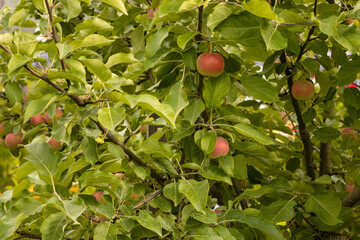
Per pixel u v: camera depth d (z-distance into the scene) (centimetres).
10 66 124
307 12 185
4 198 142
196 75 166
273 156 167
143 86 249
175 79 168
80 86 136
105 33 217
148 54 150
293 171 222
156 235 149
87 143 143
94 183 138
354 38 136
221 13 136
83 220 142
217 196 225
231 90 176
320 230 189
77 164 144
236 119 157
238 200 167
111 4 142
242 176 167
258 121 214
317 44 173
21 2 178
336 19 136
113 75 149
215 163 187
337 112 275
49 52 143
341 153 235
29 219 142
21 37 132
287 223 209
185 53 153
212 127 152
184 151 167
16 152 219
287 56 196
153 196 154
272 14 127
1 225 120
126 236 139
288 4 179
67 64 136
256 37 139
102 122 123
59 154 157
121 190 147
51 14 135
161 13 137
